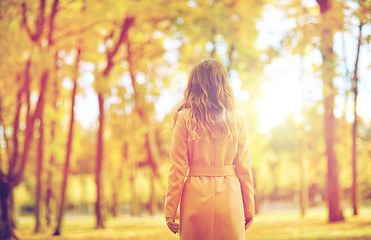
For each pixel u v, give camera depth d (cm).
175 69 1444
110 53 1416
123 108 1148
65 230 1752
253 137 1205
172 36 1304
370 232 1000
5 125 1269
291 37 940
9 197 1243
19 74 1290
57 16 1245
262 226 1568
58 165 2459
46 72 1249
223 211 231
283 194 5312
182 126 242
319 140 2895
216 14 1176
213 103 243
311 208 4409
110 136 2658
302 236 983
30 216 4572
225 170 239
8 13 1070
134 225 1909
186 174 243
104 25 1327
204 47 1262
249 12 1216
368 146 3744
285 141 4169
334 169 1652
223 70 254
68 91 1902
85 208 5162
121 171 3050
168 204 236
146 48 1413
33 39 1154
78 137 2472
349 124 2545
